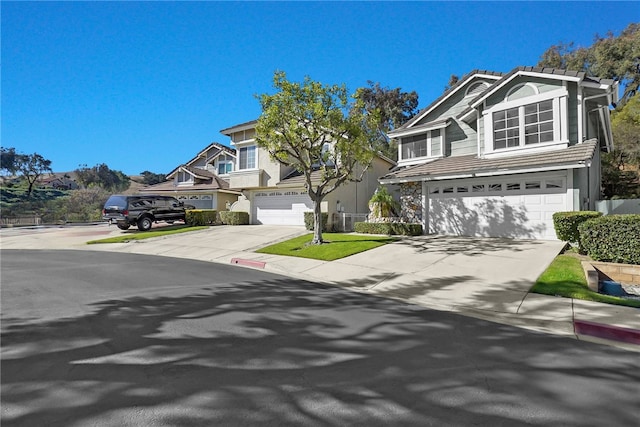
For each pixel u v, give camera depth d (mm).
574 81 13148
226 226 23141
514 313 6055
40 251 16234
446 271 9195
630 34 33938
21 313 6082
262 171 23562
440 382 3643
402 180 16109
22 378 3695
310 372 3861
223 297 7285
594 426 2896
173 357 4254
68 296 7324
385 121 37906
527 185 13484
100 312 6145
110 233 22594
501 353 4434
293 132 12961
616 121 26422
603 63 33844
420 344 4723
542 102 13797
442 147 18141
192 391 3434
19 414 3018
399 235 15867
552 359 4258
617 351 4539
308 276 9758
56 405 3166
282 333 5121
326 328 5355
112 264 11875
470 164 14828
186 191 28938
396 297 7438
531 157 13281
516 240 13039
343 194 21281
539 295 6977
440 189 15781
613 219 9141
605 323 5383
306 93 12867
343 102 13156
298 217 21859
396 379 3705
